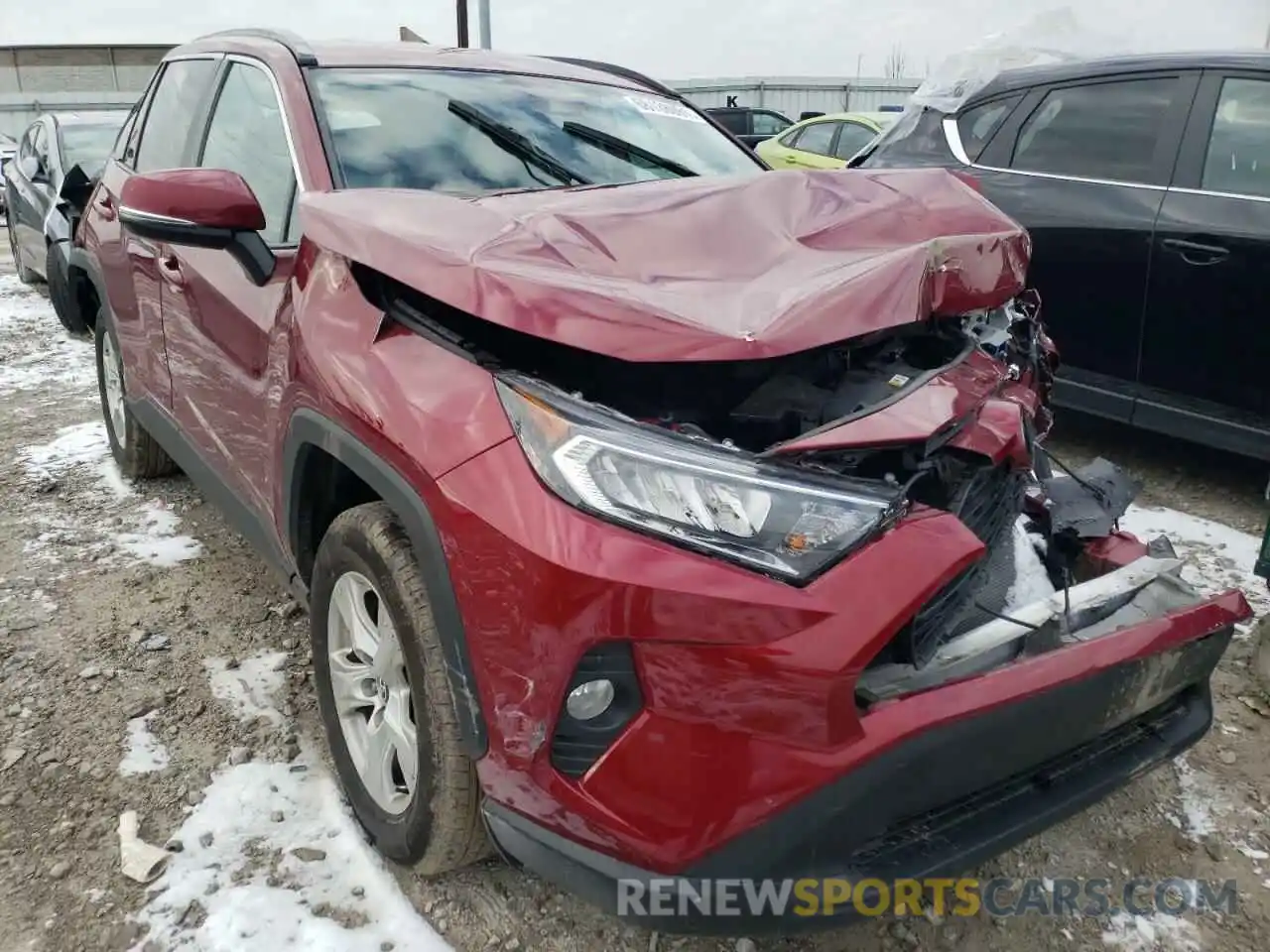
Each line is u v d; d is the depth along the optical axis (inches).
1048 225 172.2
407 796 80.7
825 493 62.6
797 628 59.8
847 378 76.2
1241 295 149.1
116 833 88.0
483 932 78.8
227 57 128.4
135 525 150.6
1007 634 73.5
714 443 63.6
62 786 93.7
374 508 79.3
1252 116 152.5
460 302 68.8
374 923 79.0
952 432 73.7
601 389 72.6
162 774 95.5
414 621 72.2
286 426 87.4
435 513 66.7
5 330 289.0
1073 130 174.4
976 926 81.8
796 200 87.5
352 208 82.7
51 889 82.2
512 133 113.8
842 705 60.9
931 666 69.0
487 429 65.9
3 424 200.1
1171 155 160.1
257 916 79.1
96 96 1139.3
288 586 101.9
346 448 75.8
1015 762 68.9
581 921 80.3
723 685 60.2
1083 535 96.0
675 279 72.6
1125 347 164.9
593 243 75.8
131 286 138.6
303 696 107.5
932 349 84.9
